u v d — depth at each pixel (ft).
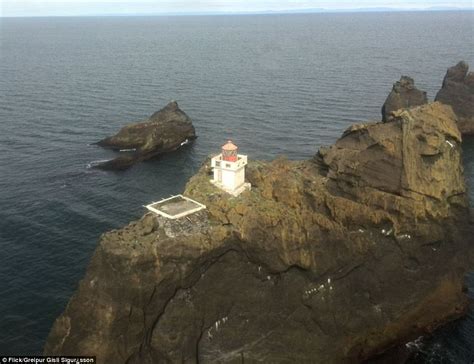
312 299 131.44
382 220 140.15
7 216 185.68
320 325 131.54
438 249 147.74
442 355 128.77
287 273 129.49
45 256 161.17
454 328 138.10
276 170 150.71
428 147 141.59
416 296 142.20
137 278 111.96
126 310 111.14
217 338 124.16
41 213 189.67
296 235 127.95
